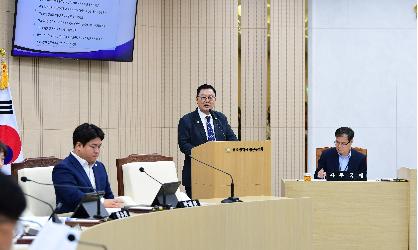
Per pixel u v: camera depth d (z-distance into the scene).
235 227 5.62
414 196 7.46
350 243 7.55
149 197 6.96
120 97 9.85
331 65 10.73
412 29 10.73
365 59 10.70
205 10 10.73
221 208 5.47
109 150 9.67
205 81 10.70
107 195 6.32
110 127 9.69
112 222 4.08
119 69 9.83
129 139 10.02
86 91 9.31
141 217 4.47
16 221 1.76
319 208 7.56
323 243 7.57
